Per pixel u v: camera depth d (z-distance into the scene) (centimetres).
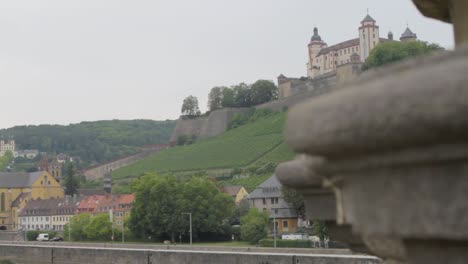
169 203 14238
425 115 320
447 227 352
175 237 14375
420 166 359
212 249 10356
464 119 309
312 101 409
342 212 511
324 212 776
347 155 391
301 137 399
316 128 384
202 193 14325
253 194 16825
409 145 347
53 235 18512
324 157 423
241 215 16012
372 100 347
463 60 318
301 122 400
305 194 791
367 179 398
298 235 12925
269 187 16462
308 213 799
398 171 374
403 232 376
